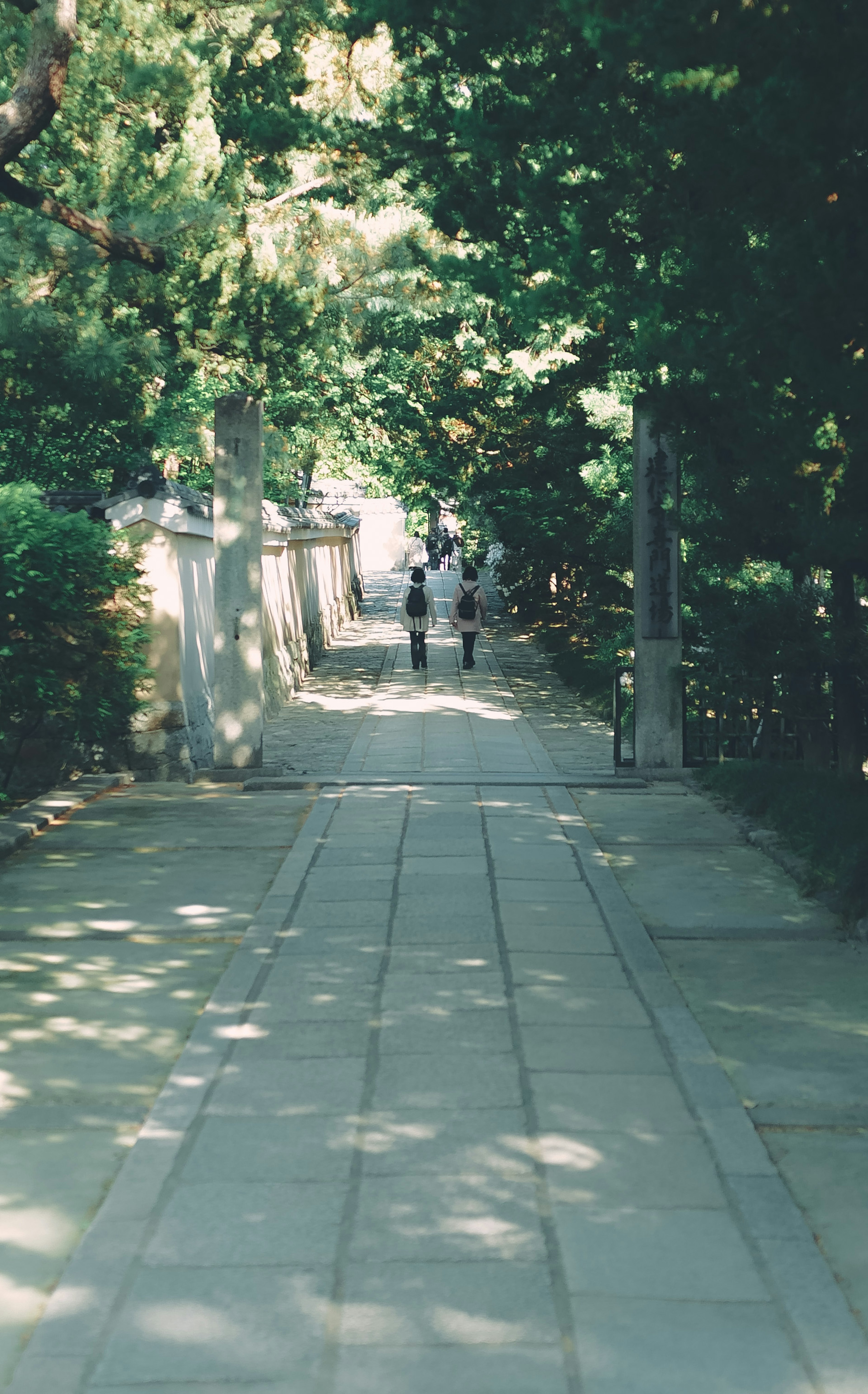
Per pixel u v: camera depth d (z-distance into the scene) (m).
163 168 13.12
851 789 10.36
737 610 10.80
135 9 13.18
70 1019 6.13
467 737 16.09
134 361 13.45
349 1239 4.03
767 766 11.98
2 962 7.01
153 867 9.16
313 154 16.14
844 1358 3.44
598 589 20.23
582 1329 3.55
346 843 9.84
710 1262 3.90
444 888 8.48
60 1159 4.66
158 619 13.29
